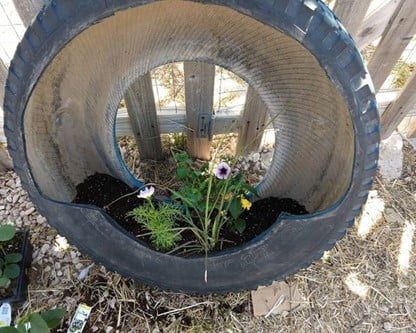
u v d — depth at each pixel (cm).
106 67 111
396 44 135
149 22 97
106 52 106
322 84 101
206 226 122
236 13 90
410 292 153
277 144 131
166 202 138
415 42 198
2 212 164
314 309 148
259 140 172
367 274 155
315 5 79
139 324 143
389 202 171
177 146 180
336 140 111
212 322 144
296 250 121
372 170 98
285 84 111
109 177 145
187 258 124
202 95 146
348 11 118
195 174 129
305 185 134
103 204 138
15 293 140
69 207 117
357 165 96
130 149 181
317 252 122
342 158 109
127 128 168
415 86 151
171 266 127
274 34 94
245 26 96
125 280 150
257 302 147
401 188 175
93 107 124
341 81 85
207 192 124
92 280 150
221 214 125
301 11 78
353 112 89
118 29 98
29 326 122
